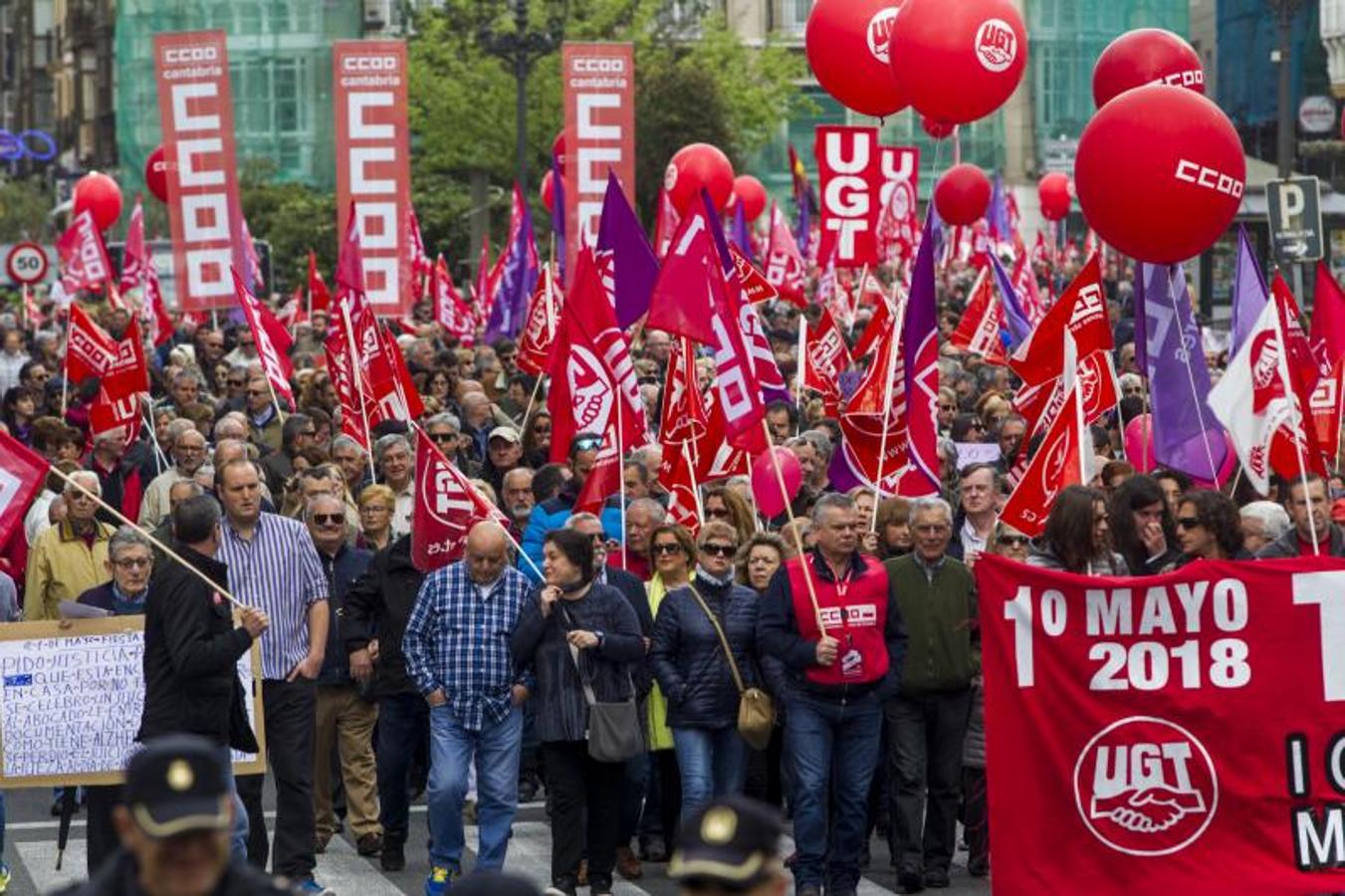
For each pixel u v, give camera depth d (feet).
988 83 137.69
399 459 136.15
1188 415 122.52
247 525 99.50
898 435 116.26
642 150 499.51
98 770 98.32
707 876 44.34
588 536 98.32
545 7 513.04
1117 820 81.66
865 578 96.63
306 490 113.50
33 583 119.34
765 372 129.80
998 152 647.15
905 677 100.89
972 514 115.65
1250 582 81.41
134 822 42.68
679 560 101.86
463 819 110.73
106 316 284.00
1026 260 252.21
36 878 104.83
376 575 108.47
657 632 101.04
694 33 601.21
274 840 101.24
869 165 192.95
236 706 92.38
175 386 179.32
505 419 175.52
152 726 89.71
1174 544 97.60
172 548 113.09
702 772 100.01
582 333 120.98
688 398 128.16
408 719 106.93
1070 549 96.53
